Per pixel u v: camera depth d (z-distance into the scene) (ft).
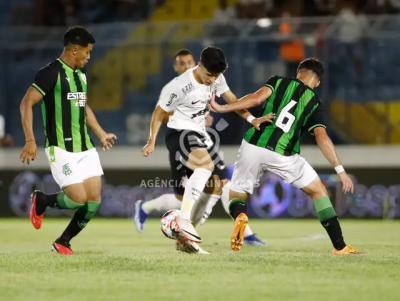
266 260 62.49
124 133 175.42
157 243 93.71
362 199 148.15
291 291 46.06
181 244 71.26
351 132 166.61
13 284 49.19
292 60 169.37
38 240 99.91
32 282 50.01
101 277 52.24
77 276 52.85
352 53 170.09
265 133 71.46
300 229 122.52
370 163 151.53
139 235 109.09
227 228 124.57
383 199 147.43
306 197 146.72
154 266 58.08
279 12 192.13
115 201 153.17
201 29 171.01
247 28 168.66
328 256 66.64
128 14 203.72
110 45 170.30
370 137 166.20
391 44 169.99
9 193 155.33
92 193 70.54
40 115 180.04
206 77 70.33
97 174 70.90
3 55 170.81
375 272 54.70
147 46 175.63
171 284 48.93
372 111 166.71
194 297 43.88
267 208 147.95
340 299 43.21
